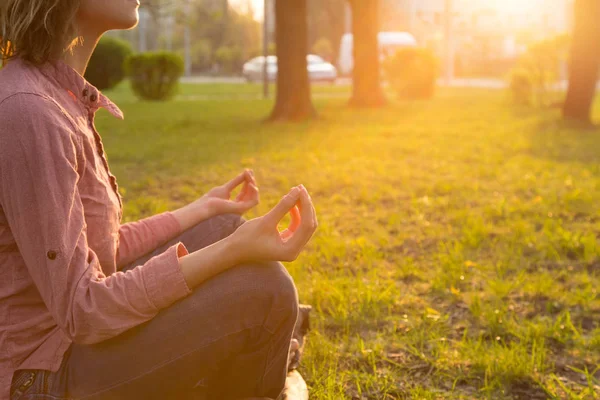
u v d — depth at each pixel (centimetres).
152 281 153
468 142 1098
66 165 151
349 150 994
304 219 158
